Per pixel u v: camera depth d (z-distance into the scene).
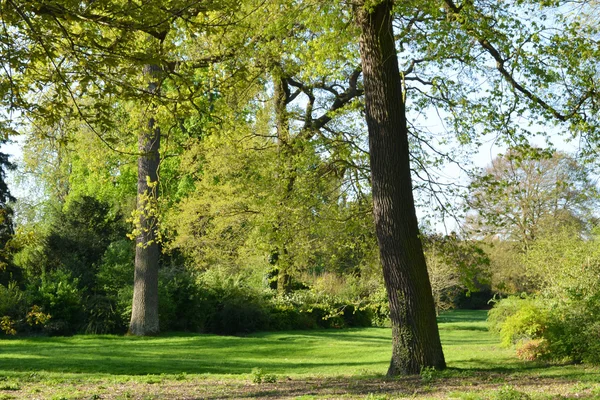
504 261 39.88
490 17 13.02
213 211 24.64
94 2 8.48
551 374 11.59
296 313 31.67
